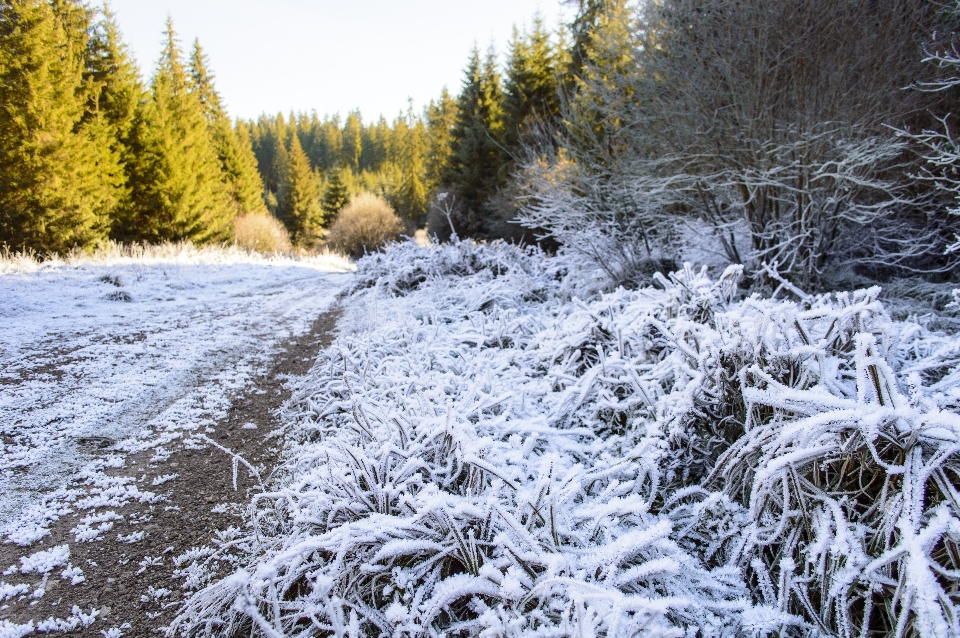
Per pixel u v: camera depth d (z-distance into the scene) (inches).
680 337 116.3
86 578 86.4
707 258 285.7
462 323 237.6
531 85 899.4
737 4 242.8
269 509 103.5
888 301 223.0
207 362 206.2
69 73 679.1
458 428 99.6
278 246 1149.7
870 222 236.5
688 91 253.3
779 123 235.6
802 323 97.0
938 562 66.6
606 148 308.0
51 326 241.0
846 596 68.9
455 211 972.6
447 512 78.3
